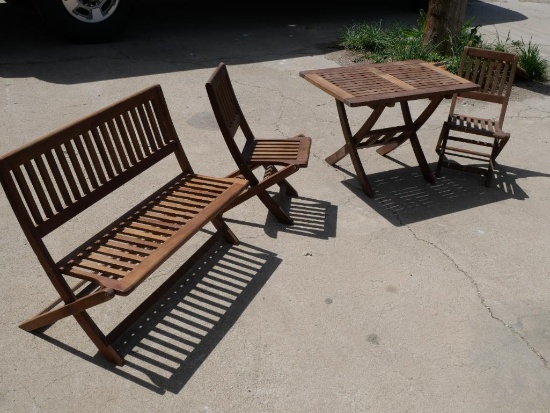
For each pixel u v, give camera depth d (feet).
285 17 30.19
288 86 20.39
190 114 17.67
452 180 14.49
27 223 7.90
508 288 10.58
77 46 23.88
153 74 20.93
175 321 9.48
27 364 8.55
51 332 9.18
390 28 26.27
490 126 14.30
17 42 24.08
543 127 17.87
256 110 18.22
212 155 15.21
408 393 8.29
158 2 32.50
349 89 12.67
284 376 8.50
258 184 11.59
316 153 15.60
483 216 12.88
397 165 15.20
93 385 8.25
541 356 9.06
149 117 10.66
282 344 9.07
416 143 14.15
